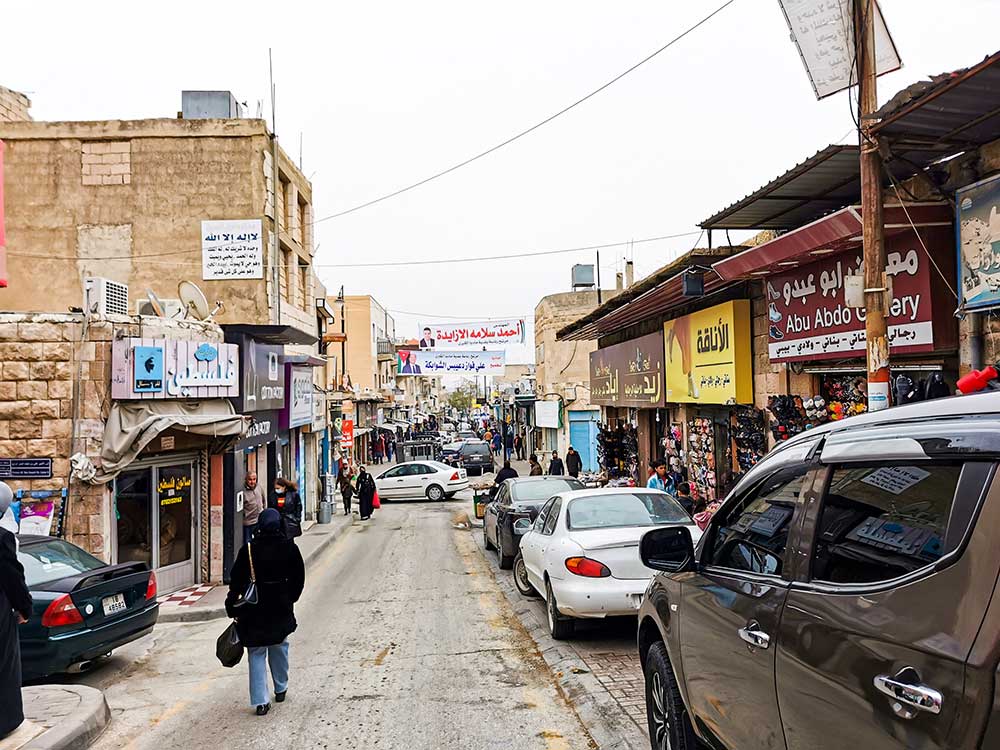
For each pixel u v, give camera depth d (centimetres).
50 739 576
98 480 1141
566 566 820
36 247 1952
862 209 721
